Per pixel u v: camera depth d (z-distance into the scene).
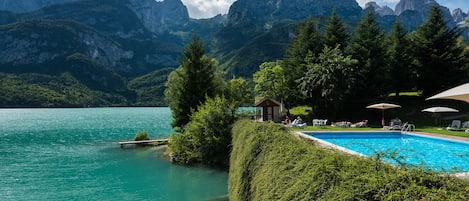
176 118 29.22
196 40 30.38
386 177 4.54
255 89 46.75
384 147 19.59
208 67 30.50
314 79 34.78
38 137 42.50
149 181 18.70
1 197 15.96
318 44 41.00
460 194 3.94
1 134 46.12
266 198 7.33
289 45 45.97
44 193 16.59
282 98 41.41
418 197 3.90
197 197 15.51
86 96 166.62
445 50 37.34
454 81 37.22
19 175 20.70
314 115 38.66
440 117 33.62
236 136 17.02
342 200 4.61
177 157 24.41
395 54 38.50
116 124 63.25
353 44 38.91
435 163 14.92
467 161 15.35
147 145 33.88
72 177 20.06
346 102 37.47
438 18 38.03
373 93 37.22
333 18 41.53
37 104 141.75
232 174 14.09
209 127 22.55
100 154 28.83
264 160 9.34
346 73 33.38
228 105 23.31
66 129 53.28
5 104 135.88
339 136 24.16
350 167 5.39
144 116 92.00
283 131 11.82
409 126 25.55
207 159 22.97
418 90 41.06
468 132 23.16
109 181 18.97
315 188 5.46
